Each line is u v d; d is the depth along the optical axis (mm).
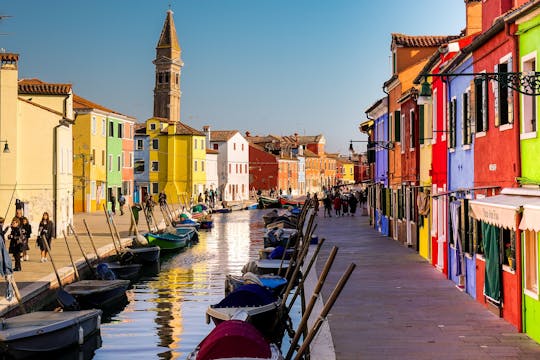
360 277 19859
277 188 102000
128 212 58344
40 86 36500
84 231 38062
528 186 12266
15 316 15922
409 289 17625
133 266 25344
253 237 43844
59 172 33719
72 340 14727
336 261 23875
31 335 13781
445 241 19891
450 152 19172
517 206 10969
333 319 14039
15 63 31703
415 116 26031
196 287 23797
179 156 76562
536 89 11852
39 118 32969
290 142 117688
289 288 16766
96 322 15953
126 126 65438
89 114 55781
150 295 22141
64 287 19562
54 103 36594
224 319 14953
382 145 35438
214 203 74375
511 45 13102
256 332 11562
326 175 134000
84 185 55250
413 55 30969
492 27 13695
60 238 33562
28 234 24859
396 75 29625
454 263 18562
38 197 32969
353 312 14727
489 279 14453
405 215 29109
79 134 55781
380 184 37219
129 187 66750
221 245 38781
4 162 31531
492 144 14641
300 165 116062
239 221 59031
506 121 13727
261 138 112625
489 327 13047
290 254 26812
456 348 11492
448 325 13281
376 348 11594
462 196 17500
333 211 60656
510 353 11109
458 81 18141
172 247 35469
